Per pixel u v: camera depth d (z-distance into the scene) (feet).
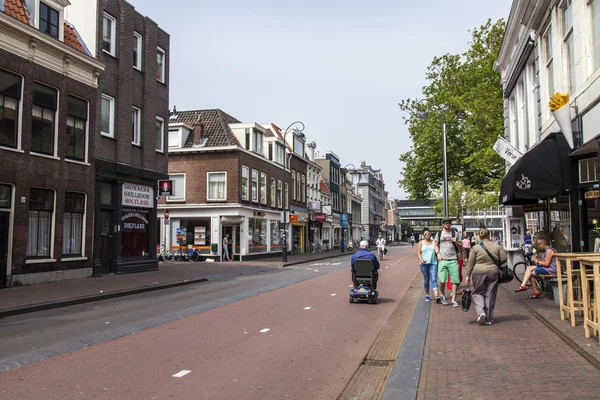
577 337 22.53
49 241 55.16
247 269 80.94
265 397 16.94
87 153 60.64
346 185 233.55
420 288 51.90
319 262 110.42
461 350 21.83
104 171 63.98
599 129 31.50
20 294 43.39
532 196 37.60
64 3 57.62
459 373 18.21
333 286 54.49
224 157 109.09
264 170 124.88
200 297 45.32
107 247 65.46
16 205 50.11
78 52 58.08
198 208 108.78
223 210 107.86
